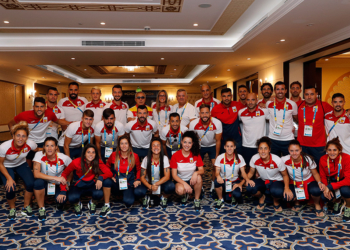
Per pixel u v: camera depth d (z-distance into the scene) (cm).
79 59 818
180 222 280
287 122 354
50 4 485
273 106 361
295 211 311
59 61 846
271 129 364
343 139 332
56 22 588
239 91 425
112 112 337
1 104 1073
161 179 318
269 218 290
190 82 1520
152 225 272
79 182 301
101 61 851
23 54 746
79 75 1359
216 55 784
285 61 776
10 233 254
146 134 366
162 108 416
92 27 623
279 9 467
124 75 1381
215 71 1094
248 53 761
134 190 320
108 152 355
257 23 578
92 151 294
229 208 324
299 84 377
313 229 259
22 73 1095
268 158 309
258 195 322
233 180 338
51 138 296
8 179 291
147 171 319
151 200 338
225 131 395
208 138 366
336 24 514
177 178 320
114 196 382
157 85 1616
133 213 309
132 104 1750
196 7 511
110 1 477
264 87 380
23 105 1233
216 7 512
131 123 362
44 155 301
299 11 450
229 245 228
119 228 265
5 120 1105
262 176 320
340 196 288
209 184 432
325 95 981
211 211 313
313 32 566
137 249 221
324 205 306
